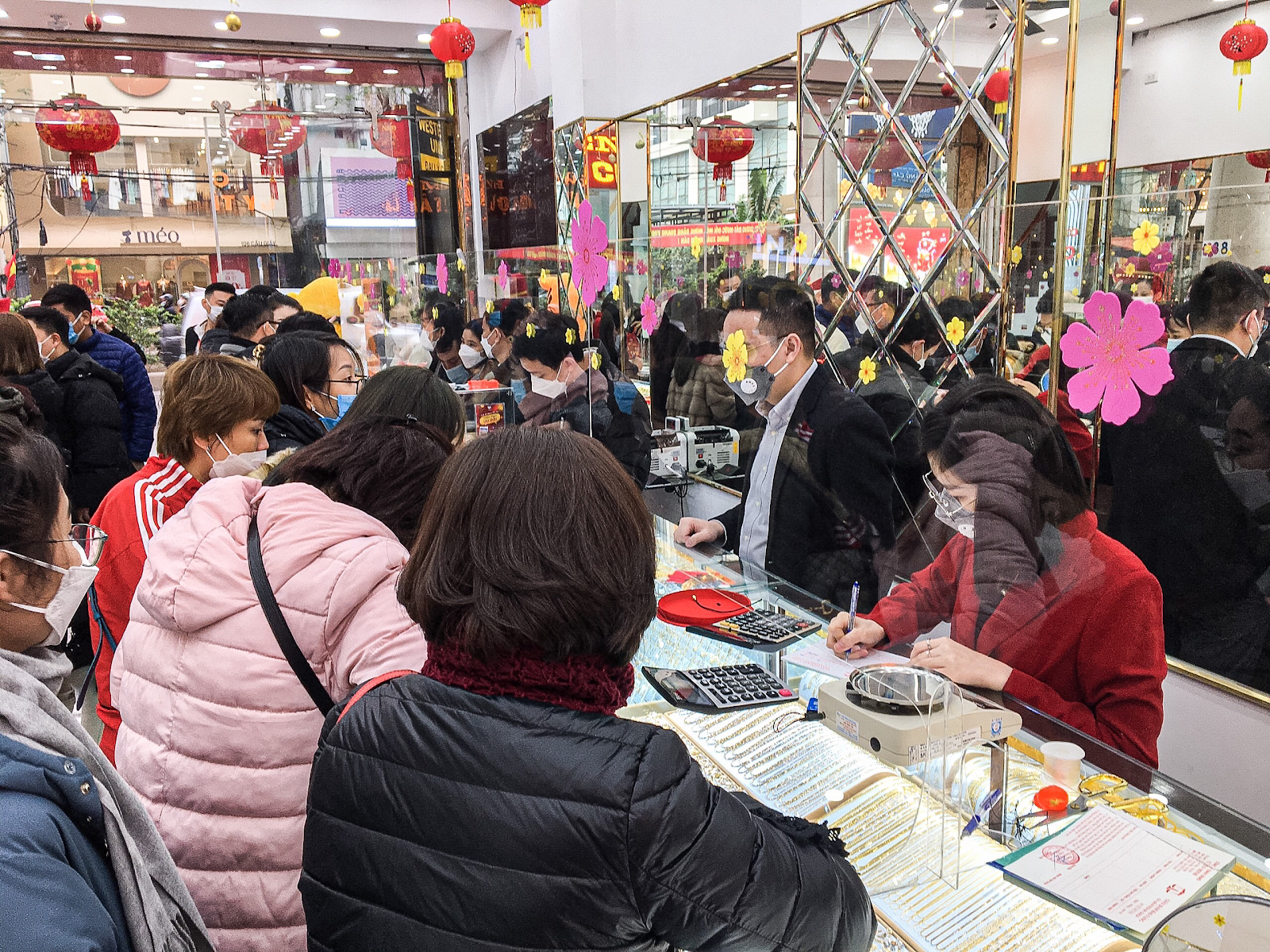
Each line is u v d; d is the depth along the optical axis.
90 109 4.75
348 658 0.95
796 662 1.53
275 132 5.34
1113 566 1.38
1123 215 1.45
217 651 0.98
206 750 0.98
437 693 0.71
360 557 1.00
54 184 4.87
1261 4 1.26
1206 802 1.06
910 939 0.95
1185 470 1.37
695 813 0.65
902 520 1.81
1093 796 1.10
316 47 5.45
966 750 1.14
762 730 1.38
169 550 1.03
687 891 0.63
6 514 0.71
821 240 2.05
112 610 1.60
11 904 0.55
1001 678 1.40
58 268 4.95
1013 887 1.00
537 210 4.94
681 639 1.69
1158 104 1.40
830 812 1.17
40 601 0.75
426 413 1.49
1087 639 1.42
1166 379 1.38
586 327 2.95
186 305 5.26
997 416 1.52
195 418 1.63
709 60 3.05
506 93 5.26
